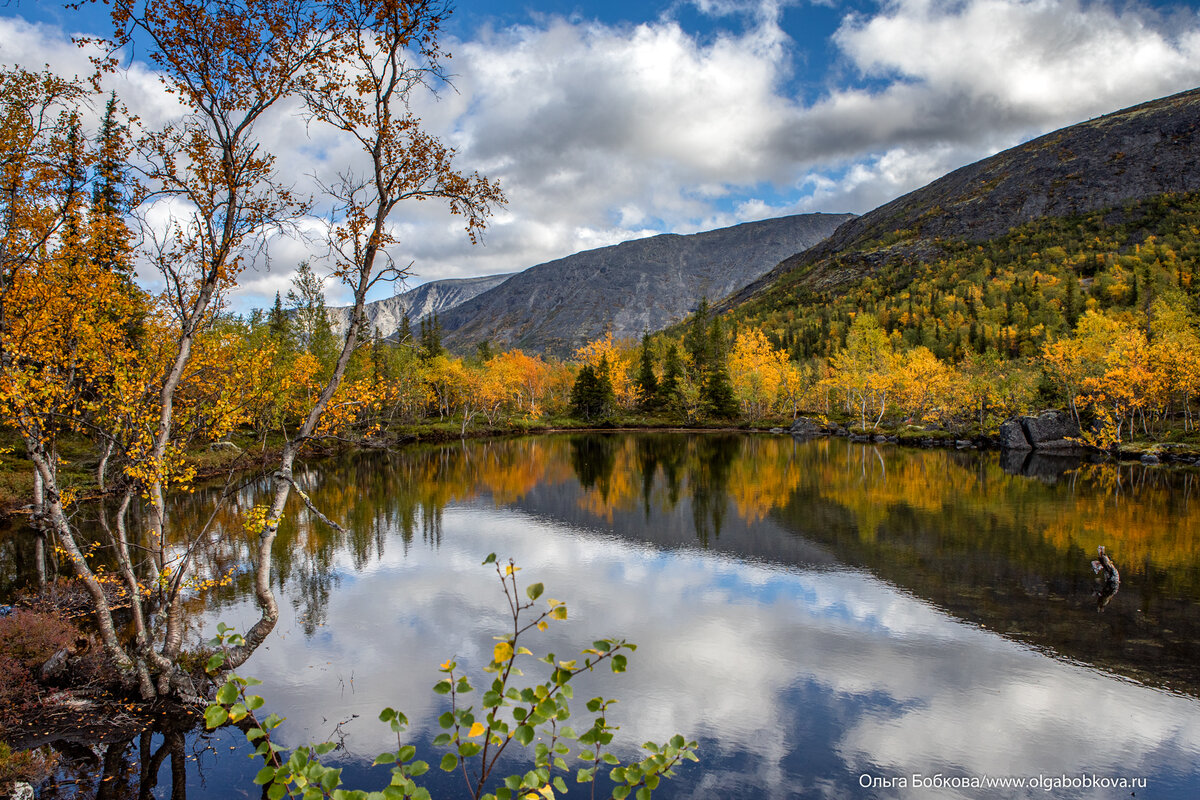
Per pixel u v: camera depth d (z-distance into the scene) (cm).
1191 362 5303
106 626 1149
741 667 1396
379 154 1205
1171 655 1449
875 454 5931
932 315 17238
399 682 1300
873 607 1778
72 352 1247
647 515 3080
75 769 987
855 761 1048
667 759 439
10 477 2933
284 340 5662
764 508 3228
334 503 3366
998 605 1781
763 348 11894
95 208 1175
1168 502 3194
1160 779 1002
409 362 7919
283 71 1152
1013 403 6794
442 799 930
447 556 2300
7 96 1129
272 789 396
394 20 1142
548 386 12425
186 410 1362
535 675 1342
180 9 1060
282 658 1412
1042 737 1123
